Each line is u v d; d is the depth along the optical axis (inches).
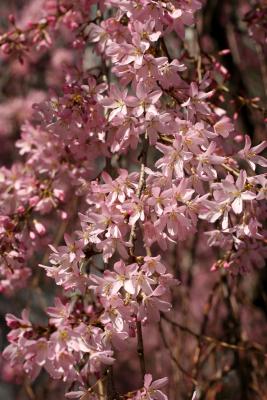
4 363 83.9
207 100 54.0
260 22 58.4
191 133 46.6
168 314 71.1
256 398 65.8
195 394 48.7
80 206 58.7
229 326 64.1
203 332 61.0
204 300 84.8
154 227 46.3
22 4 88.9
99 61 59.9
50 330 44.6
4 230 50.7
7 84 89.0
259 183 46.4
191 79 54.7
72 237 49.8
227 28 70.6
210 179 46.6
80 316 47.1
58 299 44.7
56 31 59.7
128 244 45.8
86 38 55.8
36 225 52.4
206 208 46.3
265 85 67.4
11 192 56.2
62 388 74.7
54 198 55.3
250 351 61.2
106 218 46.1
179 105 49.0
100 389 48.0
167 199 45.8
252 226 47.1
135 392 45.4
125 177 46.7
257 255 50.8
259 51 67.6
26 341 43.9
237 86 69.4
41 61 87.9
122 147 47.9
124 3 48.1
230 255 50.9
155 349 71.3
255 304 69.0
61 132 50.5
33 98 84.6
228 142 53.1
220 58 67.9
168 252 72.3
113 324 44.7
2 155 87.0
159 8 48.1
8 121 84.9
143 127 47.2
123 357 88.3
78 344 43.8
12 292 65.0
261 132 68.5
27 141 56.5
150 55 47.0
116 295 44.7
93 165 55.9
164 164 46.3
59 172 55.6
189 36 60.0
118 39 51.4
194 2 48.7
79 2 57.3
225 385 66.2
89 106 49.8
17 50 59.4
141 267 45.1
